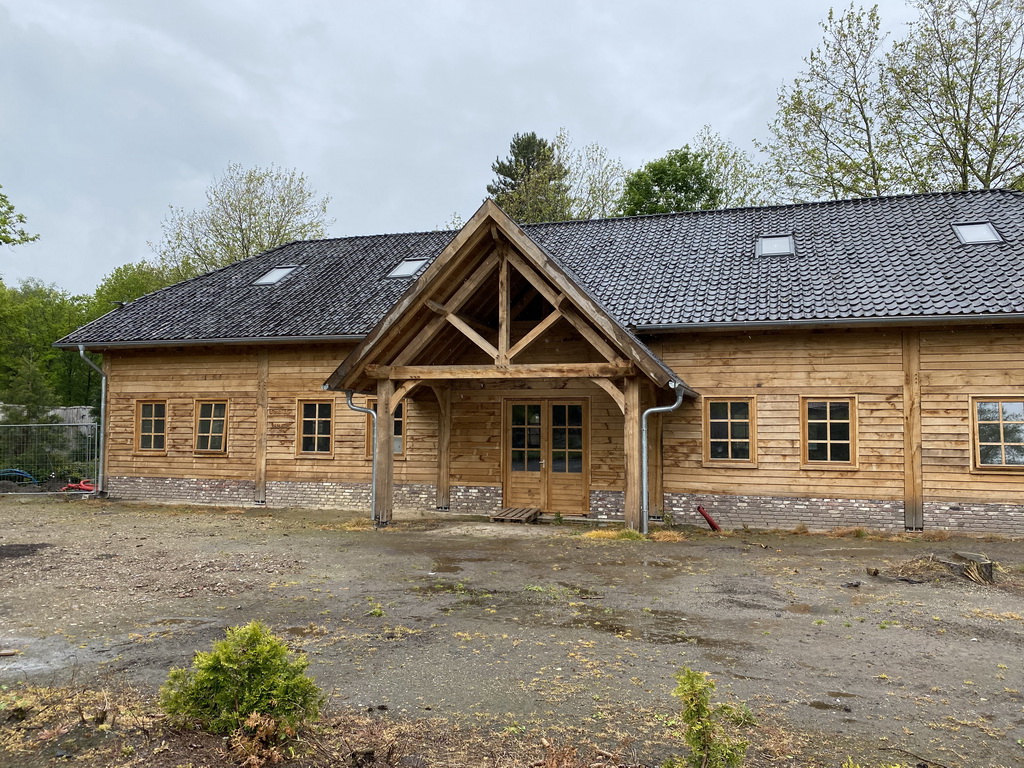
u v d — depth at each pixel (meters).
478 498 14.73
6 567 8.73
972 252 12.94
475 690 4.79
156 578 8.18
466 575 8.48
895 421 12.17
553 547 10.42
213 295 17.98
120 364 17.34
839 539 11.45
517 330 14.54
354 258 18.92
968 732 4.21
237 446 16.33
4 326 38.47
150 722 4.18
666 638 6.01
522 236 11.26
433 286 11.72
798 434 12.62
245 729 3.88
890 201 16.11
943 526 11.88
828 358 12.53
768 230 15.65
